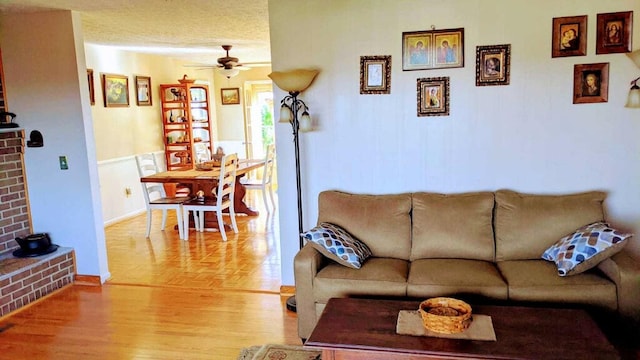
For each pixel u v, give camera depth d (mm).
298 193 3631
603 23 3205
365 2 3475
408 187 3617
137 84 7027
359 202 3475
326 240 3092
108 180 6441
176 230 6035
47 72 3975
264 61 8617
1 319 3488
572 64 3281
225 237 5508
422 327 2246
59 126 4039
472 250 3186
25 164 4156
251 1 3715
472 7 3342
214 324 3348
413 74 3488
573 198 3217
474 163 3500
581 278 2748
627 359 2656
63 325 3381
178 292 3949
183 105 7676
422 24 3426
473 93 3428
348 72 3572
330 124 3656
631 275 2627
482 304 2680
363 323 2328
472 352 2021
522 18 3293
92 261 4176
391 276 2912
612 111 3283
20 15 3928
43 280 3879
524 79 3352
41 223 4230
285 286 3867
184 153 7672
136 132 7027
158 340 3133
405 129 3559
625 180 3336
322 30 3555
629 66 3221
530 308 2445
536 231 3129
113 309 3637
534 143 3404
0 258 3873
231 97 9234
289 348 2988
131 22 4445
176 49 6625
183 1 3668
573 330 2197
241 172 6246
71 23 3873
